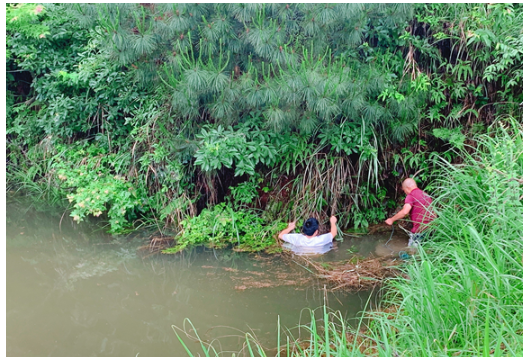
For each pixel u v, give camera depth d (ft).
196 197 20.44
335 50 17.47
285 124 17.47
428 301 10.27
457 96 20.20
